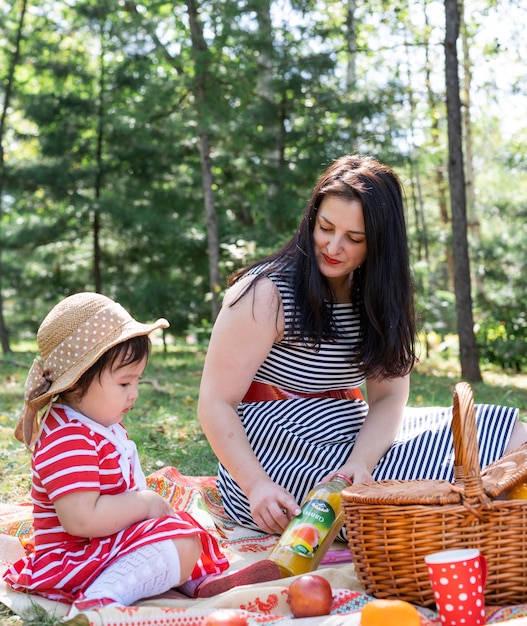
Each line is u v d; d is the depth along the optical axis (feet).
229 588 8.18
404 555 7.70
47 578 7.98
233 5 38.93
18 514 11.20
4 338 47.44
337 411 10.28
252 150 43.55
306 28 40.98
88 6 48.06
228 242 47.50
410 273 9.95
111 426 8.46
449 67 34.12
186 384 29.84
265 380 10.41
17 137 50.60
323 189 9.55
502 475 8.07
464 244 35.04
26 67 53.62
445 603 6.96
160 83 43.88
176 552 7.95
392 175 9.84
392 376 10.12
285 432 10.01
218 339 9.80
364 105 40.75
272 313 9.72
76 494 7.79
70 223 51.70
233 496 10.71
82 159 50.93
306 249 9.78
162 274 51.34
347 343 10.07
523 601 7.68
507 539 7.61
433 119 54.19
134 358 8.21
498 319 48.03
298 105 41.75
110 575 7.82
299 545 8.48
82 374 8.06
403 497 7.68
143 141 47.42
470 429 7.57
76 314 8.26
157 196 48.44
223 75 41.91
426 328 47.67
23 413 8.22
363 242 9.46
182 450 16.30
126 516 8.03
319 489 8.89
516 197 55.52
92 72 49.73
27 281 55.11
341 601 7.82
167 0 42.88
